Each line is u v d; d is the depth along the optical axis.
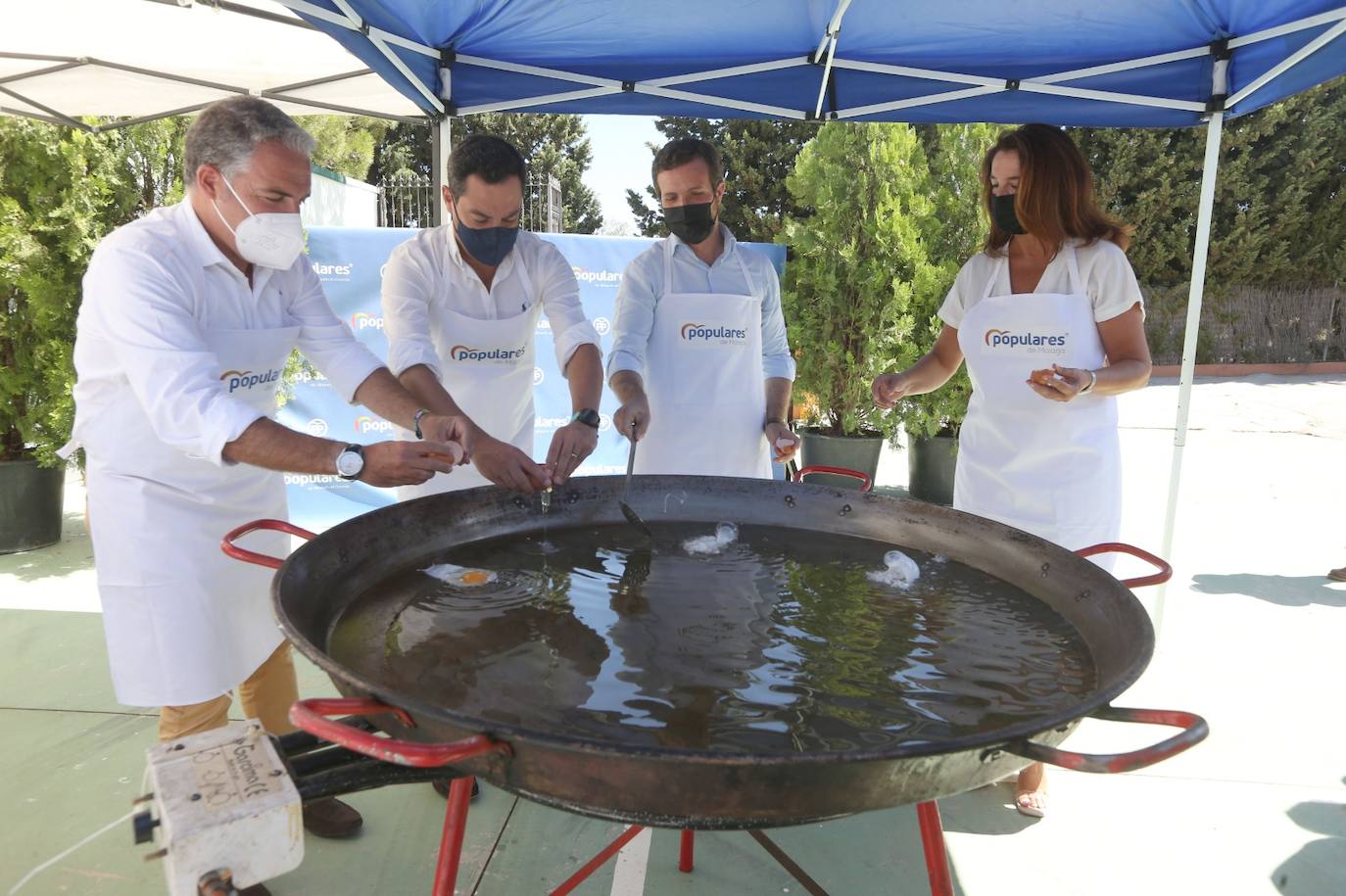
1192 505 6.22
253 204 1.75
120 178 4.63
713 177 2.68
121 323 1.66
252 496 2.04
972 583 1.70
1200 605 4.15
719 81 3.49
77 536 4.92
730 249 2.87
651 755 0.84
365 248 4.92
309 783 1.06
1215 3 2.91
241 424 1.57
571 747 0.86
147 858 1.03
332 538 1.51
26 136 4.36
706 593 1.62
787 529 2.03
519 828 2.37
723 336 2.82
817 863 2.24
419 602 1.52
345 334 2.14
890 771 0.89
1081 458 2.30
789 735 1.09
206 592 1.95
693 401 2.85
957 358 2.66
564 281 2.68
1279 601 4.21
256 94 4.65
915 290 5.77
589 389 2.48
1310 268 14.66
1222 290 14.52
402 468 1.56
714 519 2.07
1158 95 3.30
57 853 2.20
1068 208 2.23
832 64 3.29
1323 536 5.45
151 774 1.07
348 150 14.40
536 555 1.80
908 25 3.03
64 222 4.43
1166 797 2.56
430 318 2.60
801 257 5.96
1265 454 8.14
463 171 2.24
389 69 3.05
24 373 4.48
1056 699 1.21
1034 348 2.30
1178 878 2.20
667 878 2.16
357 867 2.18
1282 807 2.51
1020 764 1.02
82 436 1.91
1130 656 1.17
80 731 2.83
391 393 2.04
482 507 1.89
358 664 1.25
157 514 1.88
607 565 1.76
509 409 2.74
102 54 3.99
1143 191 14.20
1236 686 3.27
